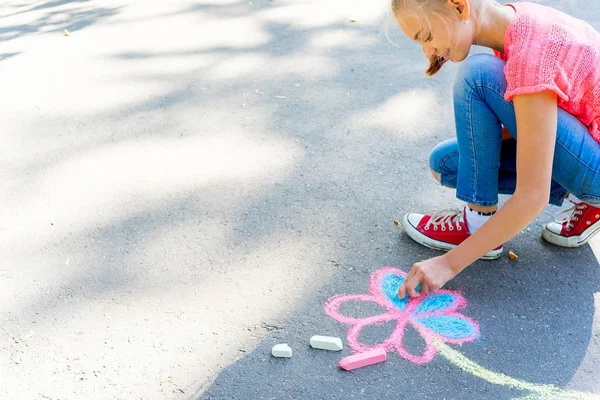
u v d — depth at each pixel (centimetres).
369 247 229
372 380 179
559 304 201
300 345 191
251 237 238
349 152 292
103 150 309
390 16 181
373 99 341
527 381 176
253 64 399
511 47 175
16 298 215
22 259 234
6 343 196
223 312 204
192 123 329
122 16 523
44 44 475
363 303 205
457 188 215
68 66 423
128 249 236
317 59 398
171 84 380
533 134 170
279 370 183
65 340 196
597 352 184
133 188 274
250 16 488
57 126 338
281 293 211
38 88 390
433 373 180
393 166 279
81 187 278
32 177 289
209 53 423
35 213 261
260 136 311
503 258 220
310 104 341
